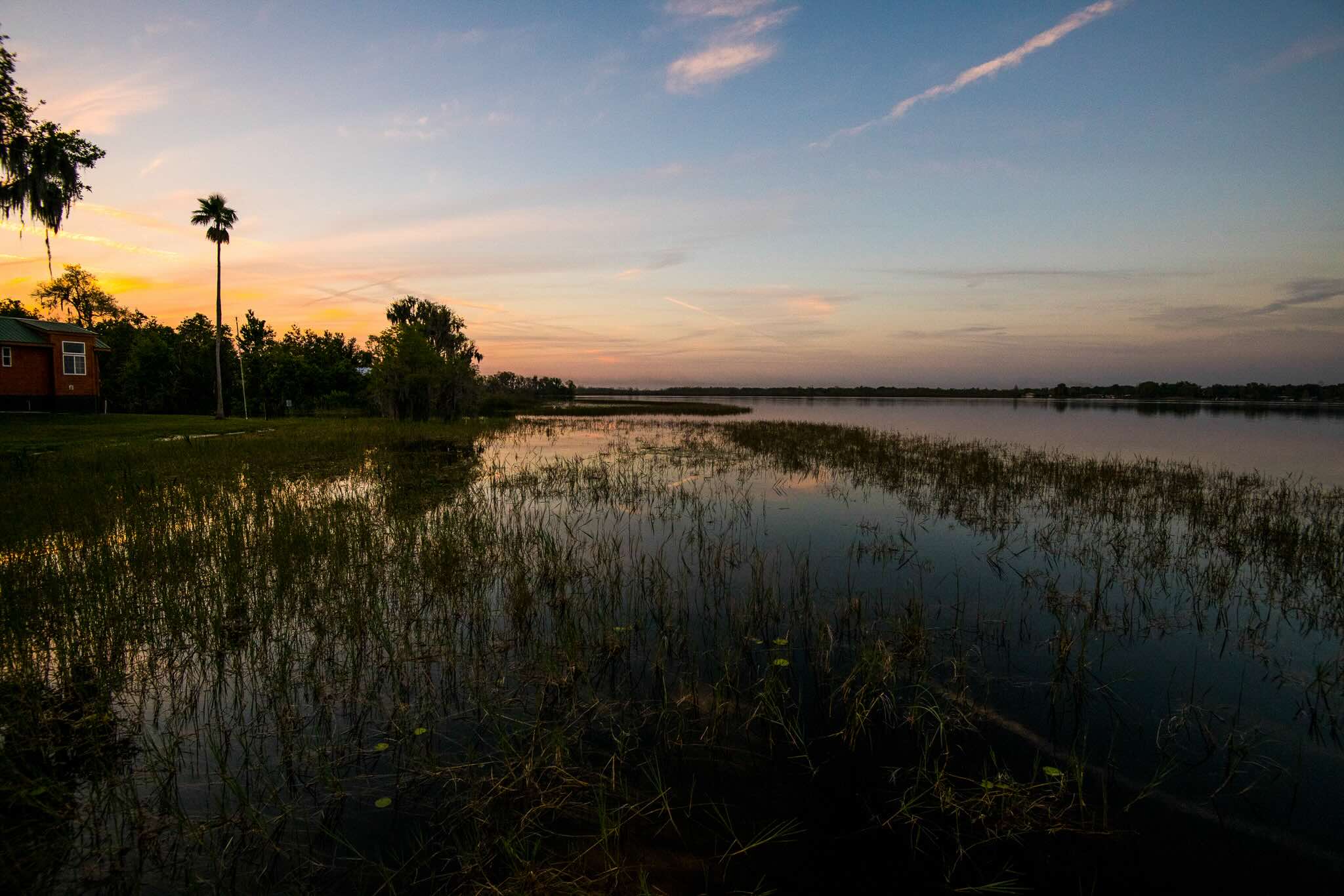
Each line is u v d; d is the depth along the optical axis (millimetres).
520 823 3199
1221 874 2963
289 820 3252
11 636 4965
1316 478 15125
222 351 42344
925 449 20453
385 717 4266
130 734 4043
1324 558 8203
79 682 4457
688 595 6754
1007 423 41031
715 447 21359
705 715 4312
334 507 9789
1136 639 5703
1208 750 3936
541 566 7441
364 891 2809
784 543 8945
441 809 3342
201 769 3699
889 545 8875
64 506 9266
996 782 3559
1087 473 14828
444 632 5633
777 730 4148
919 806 3422
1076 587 7109
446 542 7836
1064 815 3350
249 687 4680
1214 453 21078
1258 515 10719
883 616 6184
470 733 4074
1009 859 3051
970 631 5840
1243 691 4707
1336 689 4738
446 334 41938
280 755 3828
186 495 10250
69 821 3225
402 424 29688
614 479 14180
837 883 2891
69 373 30891
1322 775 3678
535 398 73750
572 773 3621
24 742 3770
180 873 2916
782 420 40562
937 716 4184
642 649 5391
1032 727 4207
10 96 18781
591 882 2842
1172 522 10484
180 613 5668
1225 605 6582
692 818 3307
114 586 6160
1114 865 3020
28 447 16297
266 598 6059
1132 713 4383
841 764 3803
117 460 13969
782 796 3496
